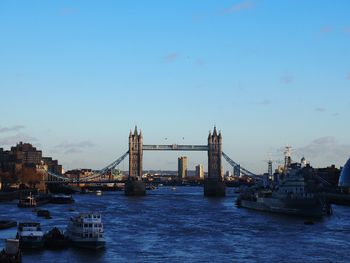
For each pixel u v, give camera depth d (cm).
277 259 13650
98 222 14975
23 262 12950
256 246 15550
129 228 19600
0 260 12100
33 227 15400
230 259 13612
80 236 14825
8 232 17675
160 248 15125
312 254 14312
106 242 16050
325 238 17162
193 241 16450
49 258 13500
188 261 13325
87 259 13450
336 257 13912
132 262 13162
